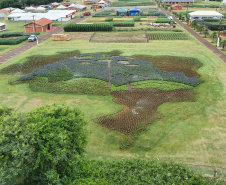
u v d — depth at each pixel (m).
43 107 15.76
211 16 75.44
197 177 12.72
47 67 36.03
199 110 24.16
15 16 85.69
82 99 26.80
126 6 123.31
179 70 35.22
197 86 29.81
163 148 18.67
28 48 49.50
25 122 13.62
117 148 18.83
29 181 13.83
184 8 115.31
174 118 22.78
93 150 18.56
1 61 40.75
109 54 43.50
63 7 111.56
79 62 38.84
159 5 127.19
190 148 18.56
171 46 49.09
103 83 30.84
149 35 58.88
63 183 12.75
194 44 50.44
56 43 53.41
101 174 13.14
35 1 129.12
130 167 13.62
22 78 32.22
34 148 12.81
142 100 26.31
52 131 13.41
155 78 31.70
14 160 12.12
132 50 46.25
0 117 14.07
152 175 12.94
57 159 12.69
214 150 18.27
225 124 21.67
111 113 23.77
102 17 93.88
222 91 28.33
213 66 36.94
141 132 20.72
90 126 21.55
